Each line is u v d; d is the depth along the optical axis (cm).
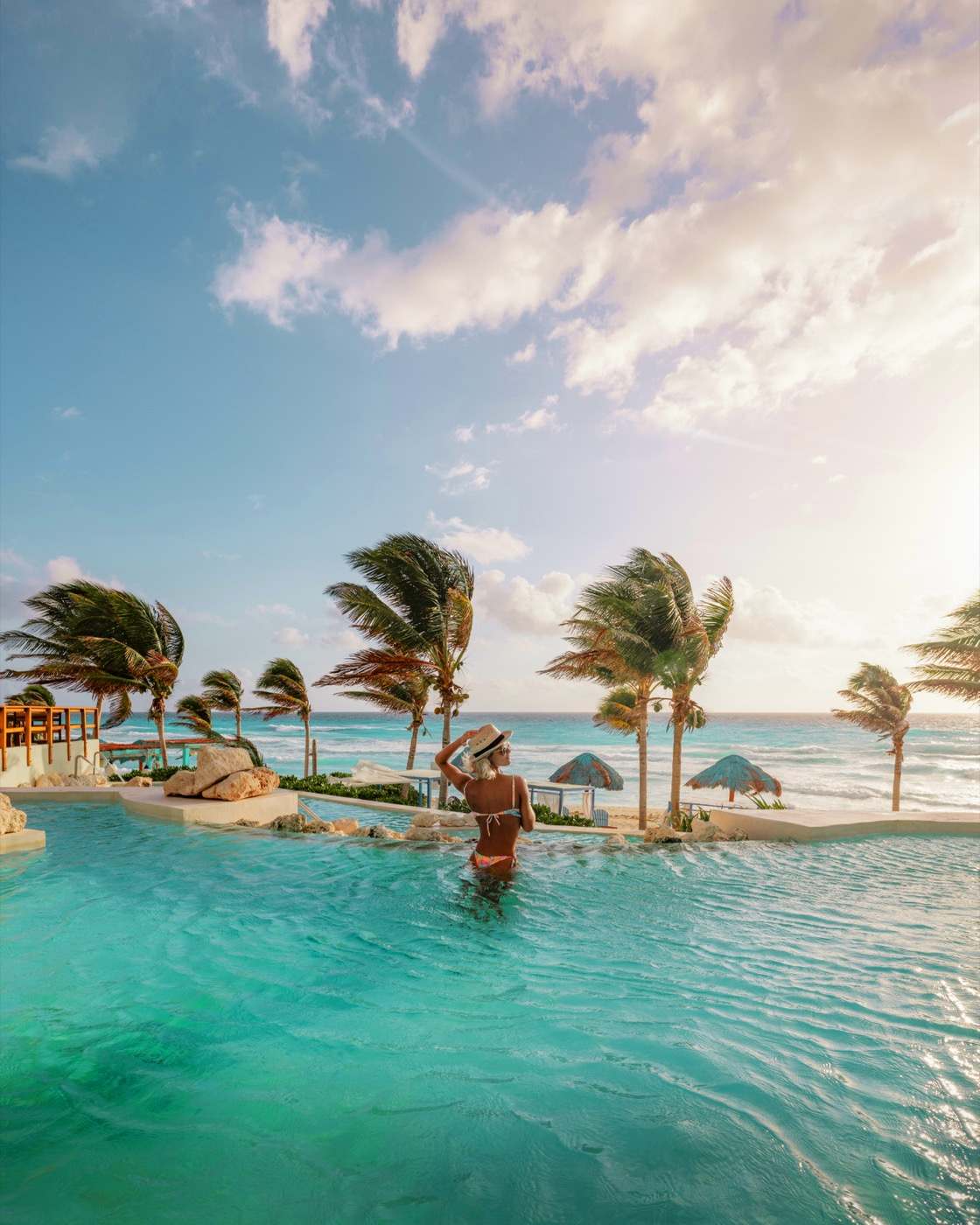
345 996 426
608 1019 384
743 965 476
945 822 1064
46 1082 318
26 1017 398
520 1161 250
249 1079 321
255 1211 222
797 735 10331
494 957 498
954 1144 256
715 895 684
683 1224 211
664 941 534
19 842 912
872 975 453
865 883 738
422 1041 358
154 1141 266
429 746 7331
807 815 1128
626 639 1805
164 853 891
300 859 851
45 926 586
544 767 5631
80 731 2116
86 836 1009
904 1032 362
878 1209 217
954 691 2184
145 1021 390
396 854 878
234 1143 265
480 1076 319
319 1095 303
